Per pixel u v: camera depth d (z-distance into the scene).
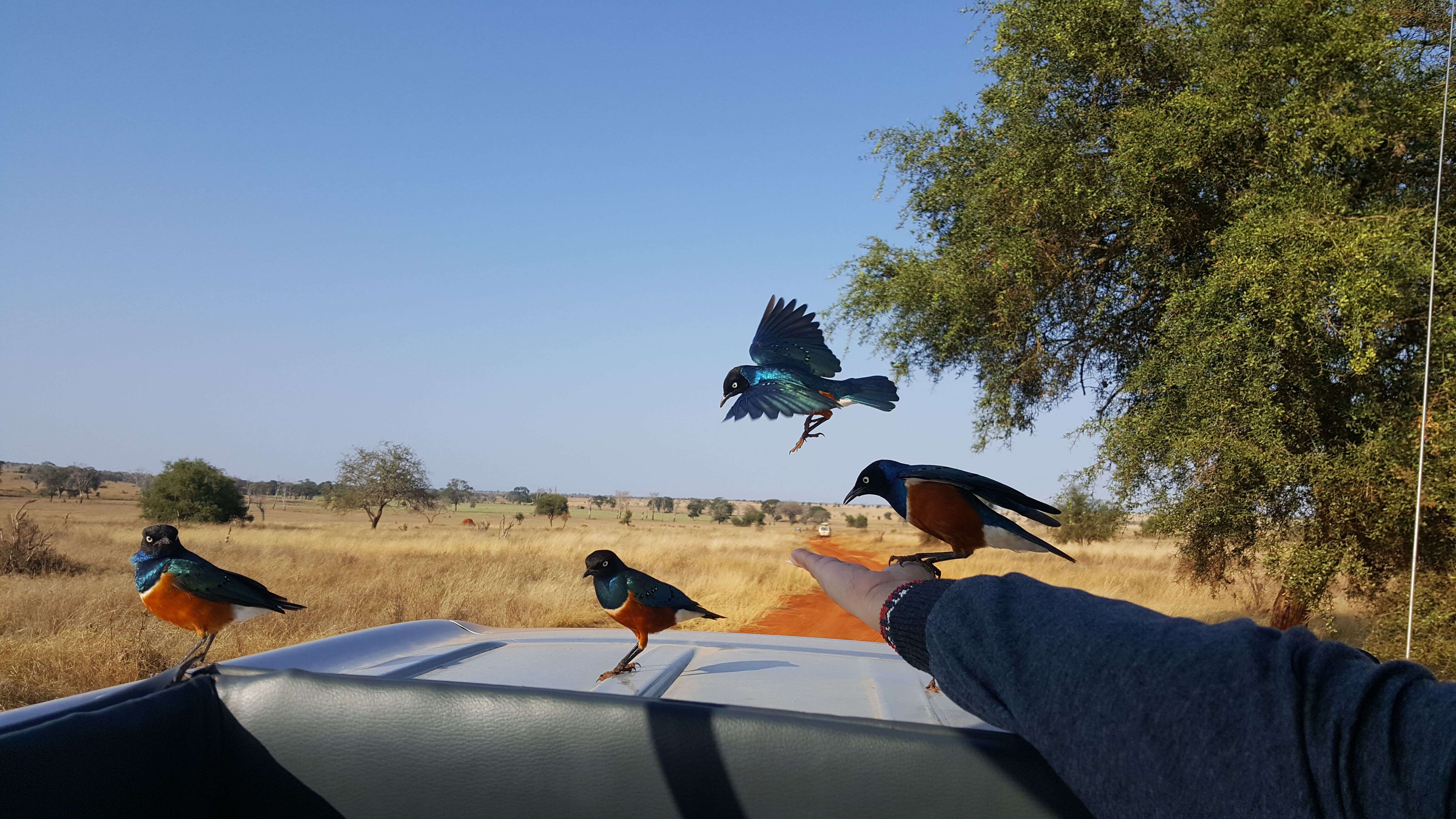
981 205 10.84
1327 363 8.79
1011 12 10.71
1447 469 8.00
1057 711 0.75
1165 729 0.69
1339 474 8.67
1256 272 8.41
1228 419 9.16
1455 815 0.56
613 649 2.01
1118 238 10.74
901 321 11.48
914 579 1.03
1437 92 8.88
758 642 2.19
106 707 1.25
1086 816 1.09
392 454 59.38
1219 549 10.28
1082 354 11.55
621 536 42.31
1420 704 0.64
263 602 2.62
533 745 1.28
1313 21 8.98
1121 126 10.02
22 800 1.11
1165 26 10.73
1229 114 9.25
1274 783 0.64
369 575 18.53
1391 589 9.53
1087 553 32.72
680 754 1.22
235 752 1.39
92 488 101.31
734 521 102.06
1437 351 8.17
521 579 17.95
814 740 1.18
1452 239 8.28
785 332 2.13
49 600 11.94
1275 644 0.73
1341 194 8.85
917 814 1.14
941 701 1.55
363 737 1.35
